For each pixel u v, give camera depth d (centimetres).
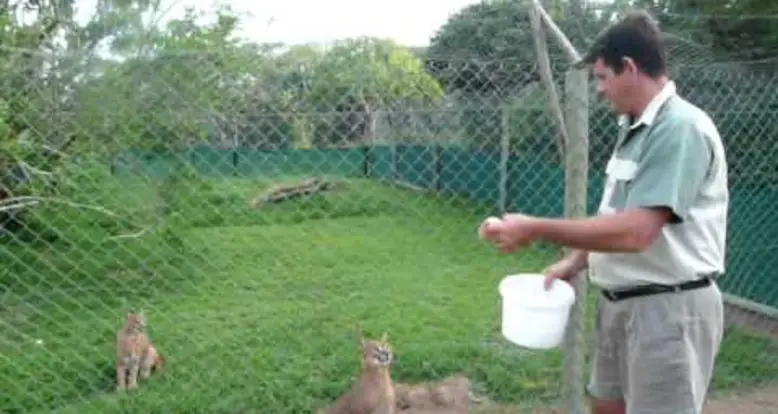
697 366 266
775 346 604
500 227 239
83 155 460
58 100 416
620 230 237
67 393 509
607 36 255
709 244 260
